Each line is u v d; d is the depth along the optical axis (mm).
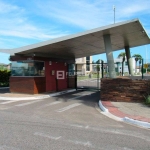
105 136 5043
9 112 7961
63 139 4770
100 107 9070
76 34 10344
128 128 5805
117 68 16141
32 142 4531
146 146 4402
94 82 21016
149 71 13336
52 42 11102
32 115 7414
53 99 11680
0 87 19016
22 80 13758
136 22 8984
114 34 11148
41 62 14141
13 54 12734
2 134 5094
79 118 7004
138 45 16328
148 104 8930
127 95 9789
